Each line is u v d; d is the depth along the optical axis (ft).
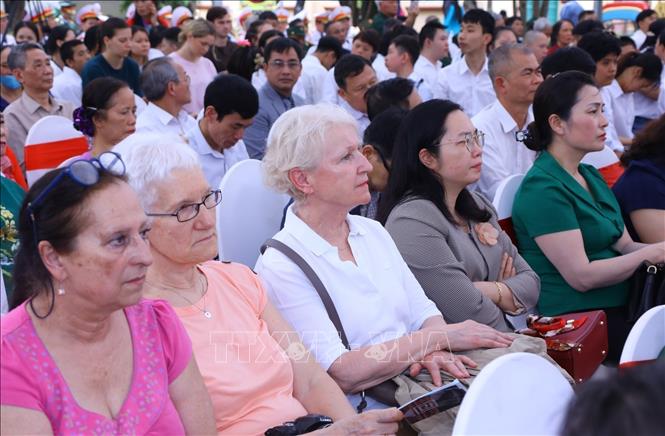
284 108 22.27
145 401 6.22
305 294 8.62
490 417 5.56
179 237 7.61
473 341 8.58
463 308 9.96
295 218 8.99
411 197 10.52
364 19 45.68
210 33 26.96
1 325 5.84
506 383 5.69
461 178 10.40
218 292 8.09
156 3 50.85
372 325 8.83
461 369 8.20
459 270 10.06
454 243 10.35
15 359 5.71
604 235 12.07
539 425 5.83
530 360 5.86
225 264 8.50
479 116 16.84
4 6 42.68
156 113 17.65
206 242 7.74
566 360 9.71
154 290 7.74
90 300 5.81
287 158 8.87
